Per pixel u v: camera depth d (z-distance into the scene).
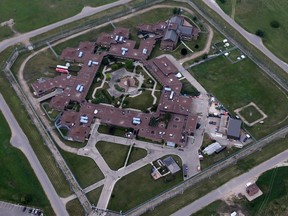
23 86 151.38
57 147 132.25
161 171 125.38
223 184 121.62
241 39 168.88
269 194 119.06
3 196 119.12
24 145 132.38
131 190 121.38
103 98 146.12
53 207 116.88
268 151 129.75
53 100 144.12
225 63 159.38
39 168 126.19
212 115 141.12
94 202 118.50
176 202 117.75
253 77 154.50
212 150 129.75
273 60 160.75
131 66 156.25
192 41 168.25
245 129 137.12
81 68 155.88
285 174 123.62
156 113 140.25
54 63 160.25
